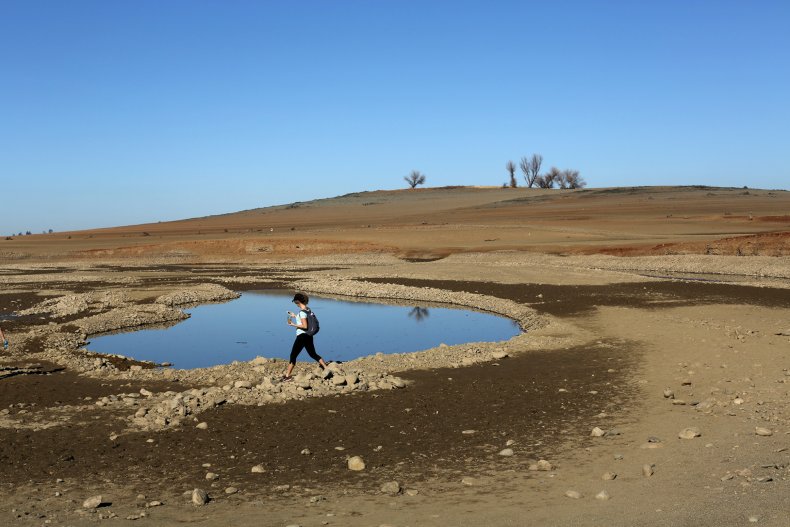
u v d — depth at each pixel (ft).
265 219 466.70
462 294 109.29
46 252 232.73
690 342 61.05
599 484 27.14
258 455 32.76
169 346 74.08
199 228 400.88
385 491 27.14
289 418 39.40
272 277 155.12
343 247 213.05
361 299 115.96
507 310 93.66
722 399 40.86
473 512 24.47
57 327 83.20
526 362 56.08
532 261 168.25
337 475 29.66
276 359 60.70
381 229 283.59
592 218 305.73
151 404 43.55
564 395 44.09
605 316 80.84
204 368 57.88
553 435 35.17
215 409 41.65
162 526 23.62
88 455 33.04
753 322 72.33
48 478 29.78
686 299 93.81
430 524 23.31
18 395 47.85
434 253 195.62
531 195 535.60
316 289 128.88
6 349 66.64
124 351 71.36
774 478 26.30
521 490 26.89
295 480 29.07
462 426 37.35
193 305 110.52
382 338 77.10
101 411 41.98
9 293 125.80
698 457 29.96
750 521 21.94
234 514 24.90
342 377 47.19
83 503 26.18
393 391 46.16
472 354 60.18
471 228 265.13
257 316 96.94
